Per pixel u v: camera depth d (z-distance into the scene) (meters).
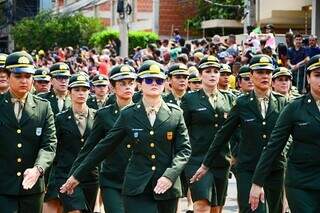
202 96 18.44
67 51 56.34
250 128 15.71
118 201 16.06
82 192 17.06
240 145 15.95
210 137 18.30
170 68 20.70
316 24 42.31
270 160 13.34
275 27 51.66
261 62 15.78
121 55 47.25
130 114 13.63
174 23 69.25
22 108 14.17
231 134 16.11
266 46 30.09
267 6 51.00
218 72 18.56
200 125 18.33
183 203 22.80
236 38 42.69
